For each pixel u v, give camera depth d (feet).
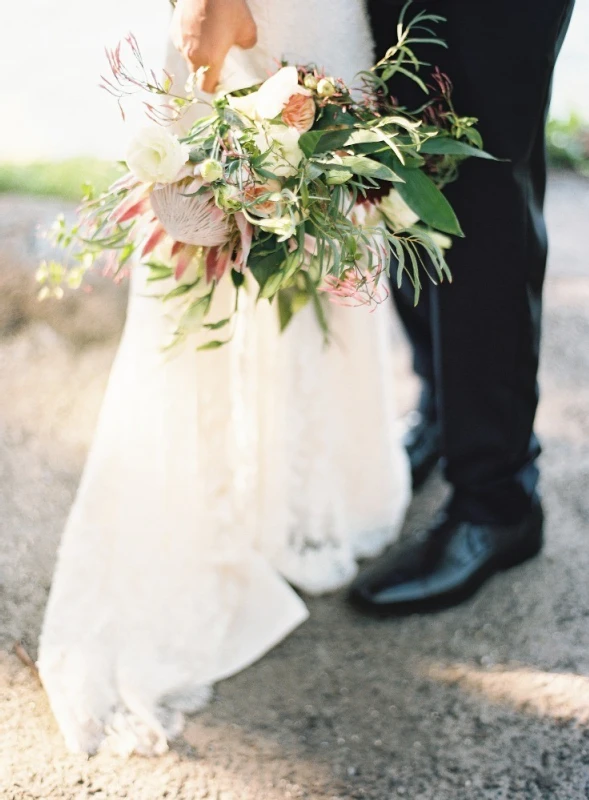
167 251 4.07
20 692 4.63
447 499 5.53
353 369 5.16
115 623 4.66
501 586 5.41
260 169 3.48
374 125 3.70
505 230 4.42
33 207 9.27
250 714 4.58
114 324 7.81
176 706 4.59
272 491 5.11
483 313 4.66
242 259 3.51
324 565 5.36
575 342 7.87
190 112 4.06
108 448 4.58
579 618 5.17
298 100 3.53
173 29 3.79
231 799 4.14
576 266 9.20
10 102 13.82
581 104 13.12
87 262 4.20
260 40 3.84
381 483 5.56
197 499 4.61
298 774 4.27
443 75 4.01
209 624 4.72
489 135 4.21
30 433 6.71
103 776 4.22
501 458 5.07
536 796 4.17
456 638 5.05
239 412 4.74
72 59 15.44
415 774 4.28
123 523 4.61
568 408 7.02
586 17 16.84
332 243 3.50
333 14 3.83
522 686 4.74
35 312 7.82
